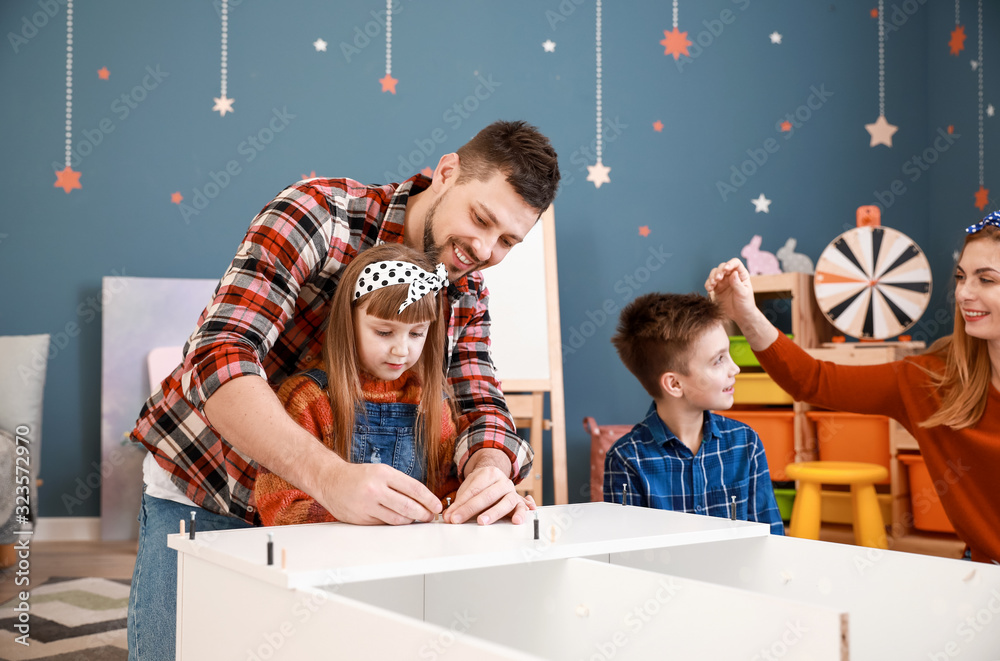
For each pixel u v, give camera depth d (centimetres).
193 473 94
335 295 98
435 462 104
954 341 119
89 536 289
